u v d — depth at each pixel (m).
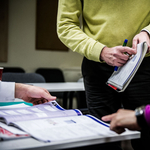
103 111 1.12
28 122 0.69
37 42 4.53
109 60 0.95
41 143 0.54
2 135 0.57
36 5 4.44
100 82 1.11
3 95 0.93
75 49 1.06
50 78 4.38
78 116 0.79
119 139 0.61
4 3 4.15
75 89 2.21
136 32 1.07
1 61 4.27
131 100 1.09
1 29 4.19
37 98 1.03
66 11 1.11
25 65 4.52
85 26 1.19
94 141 0.58
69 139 0.56
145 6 1.01
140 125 0.57
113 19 1.04
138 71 1.05
